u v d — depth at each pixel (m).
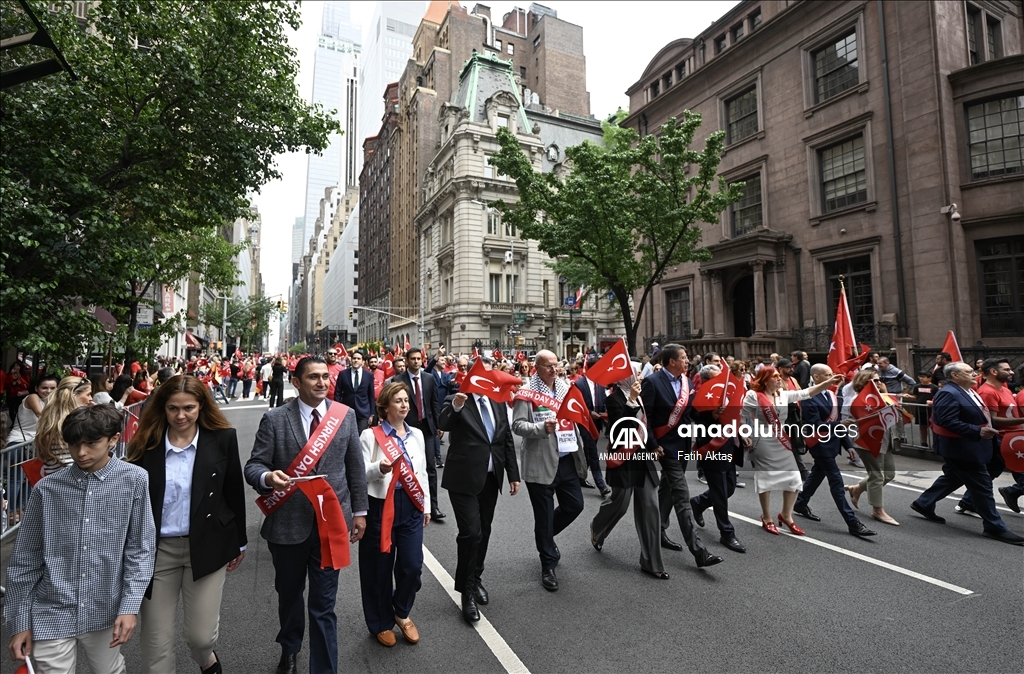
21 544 2.69
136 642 4.04
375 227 90.81
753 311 22.94
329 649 3.29
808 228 20.39
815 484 6.89
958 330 15.85
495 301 46.47
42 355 8.12
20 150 7.86
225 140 9.63
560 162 50.22
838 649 3.72
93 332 8.37
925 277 16.69
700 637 3.91
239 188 10.65
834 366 9.47
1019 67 15.66
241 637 4.01
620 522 6.88
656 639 3.90
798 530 6.29
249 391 28.28
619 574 5.14
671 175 15.99
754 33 22.38
